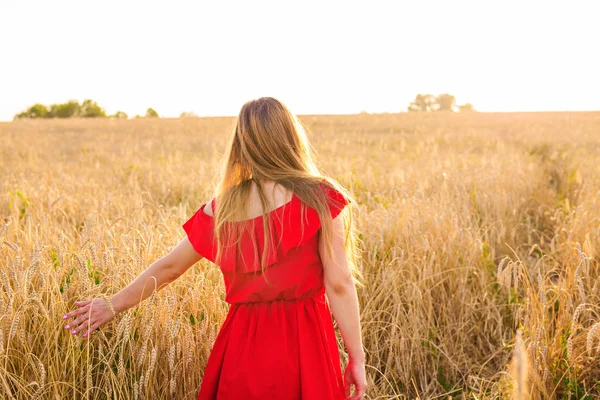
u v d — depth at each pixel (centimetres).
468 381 320
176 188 823
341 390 186
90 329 199
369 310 340
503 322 367
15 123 3741
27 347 226
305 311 181
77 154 1695
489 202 623
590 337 224
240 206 172
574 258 383
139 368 236
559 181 968
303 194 167
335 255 170
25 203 548
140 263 281
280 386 173
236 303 185
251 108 181
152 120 4191
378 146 1908
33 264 232
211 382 185
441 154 1431
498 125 3188
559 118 3828
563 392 281
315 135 2547
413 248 396
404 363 316
